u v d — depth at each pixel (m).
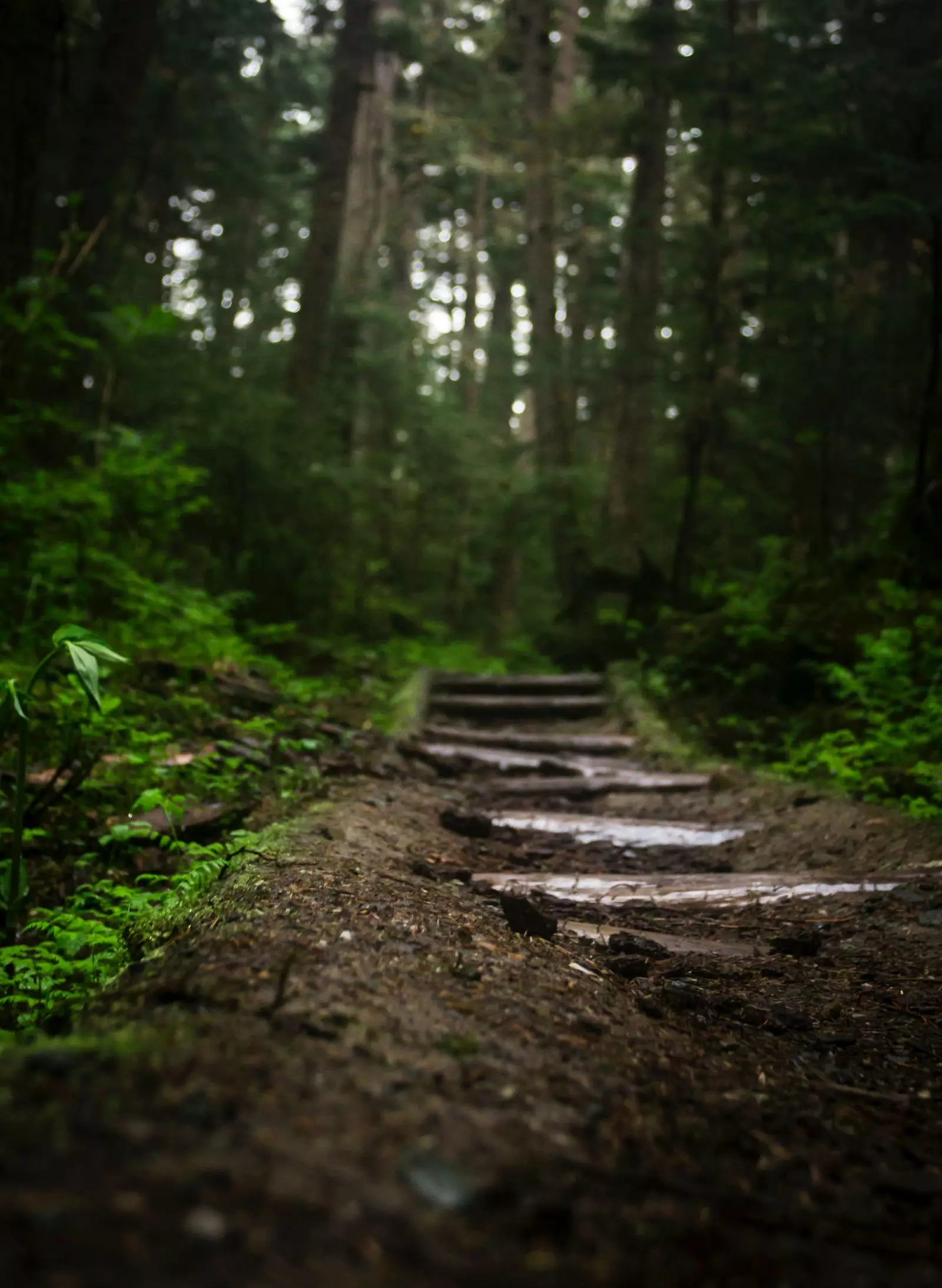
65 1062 1.47
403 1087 1.67
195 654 8.00
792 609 10.57
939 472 11.59
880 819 5.55
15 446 8.96
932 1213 1.73
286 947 2.31
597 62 15.79
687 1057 2.37
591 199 28.16
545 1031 2.23
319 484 15.05
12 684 3.29
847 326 14.35
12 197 10.23
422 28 28.72
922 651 8.38
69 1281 0.98
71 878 4.28
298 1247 1.12
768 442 15.90
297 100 29.19
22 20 10.05
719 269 15.36
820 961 3.63
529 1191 1.40
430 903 3.28
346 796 5.64
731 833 6.00
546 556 26.38
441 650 15.90
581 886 4.62
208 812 4.82
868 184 12.14
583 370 21.11
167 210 25.61
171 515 9.41
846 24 14.20
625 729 10.09
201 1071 1.52
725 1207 1.55
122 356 11.78
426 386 25.95
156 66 21.95
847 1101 2.33
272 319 26.83
